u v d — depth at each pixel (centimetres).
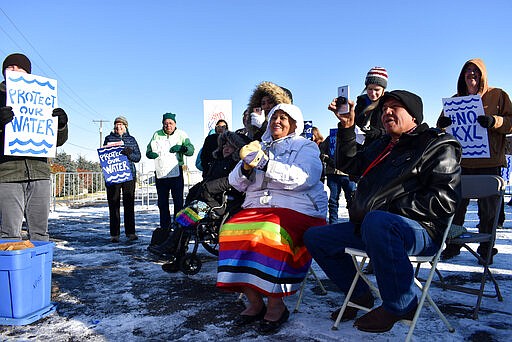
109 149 675
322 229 291
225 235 304
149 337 279
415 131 261
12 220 356
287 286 287
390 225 236
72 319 315
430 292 364
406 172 248
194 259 450
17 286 301
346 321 299
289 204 307
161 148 677
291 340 268
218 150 461
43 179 375
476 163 450
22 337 280
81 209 1395
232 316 318
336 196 622
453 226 316
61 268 490
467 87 461
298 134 332
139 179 1634
